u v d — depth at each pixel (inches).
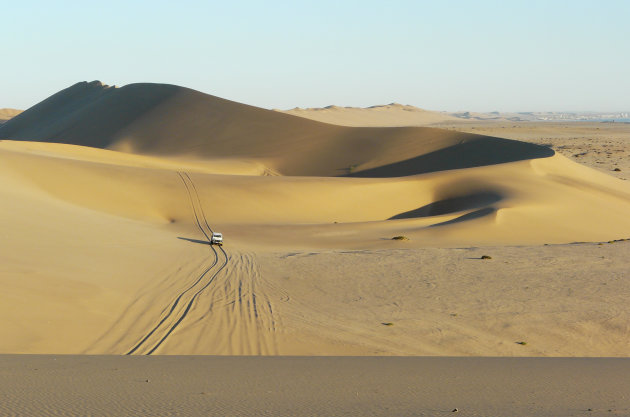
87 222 1792.6
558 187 3181.6
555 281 1264.8
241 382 438.6
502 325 962.7
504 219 2348.7
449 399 396.5
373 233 2113.7
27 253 1205.1
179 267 1333.7
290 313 985.5
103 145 6038.4
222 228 2180.1
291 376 472.4
